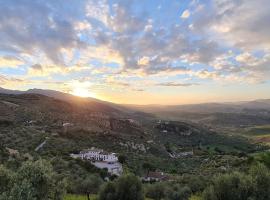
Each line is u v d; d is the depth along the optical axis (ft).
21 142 361.30
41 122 570.87
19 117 565.12
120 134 630.33
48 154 314.76
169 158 516.73
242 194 95.81
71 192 182.91
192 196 192.44
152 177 309.01
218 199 97.55
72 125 597.52
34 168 85.25
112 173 300.81
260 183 96.84
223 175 102.12
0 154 234.58
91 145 464.65
